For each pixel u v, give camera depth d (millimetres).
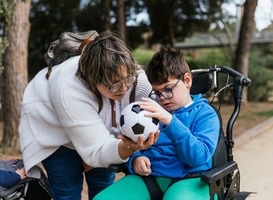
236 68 11984
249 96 14023
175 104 2203
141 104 1949
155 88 2209
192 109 2229
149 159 2236
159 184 2207
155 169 2203
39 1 14102
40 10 14391
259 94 14047
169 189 2074
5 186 2264
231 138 2477
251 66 14648
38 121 2246
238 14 14953
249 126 8320
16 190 2314
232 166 2193
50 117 2197
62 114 2047
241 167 5129
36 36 14703
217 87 2723
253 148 6281
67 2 14078
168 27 15234
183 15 15414
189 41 22906
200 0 14719
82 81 2066
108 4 12109
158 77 2166
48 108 2203
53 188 2420
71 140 2135
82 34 2402
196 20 15359
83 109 2047
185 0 14758
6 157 5355
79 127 2035
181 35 16438
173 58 2201
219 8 14586
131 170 2244
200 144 2014
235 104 2629
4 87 5676
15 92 5605
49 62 2375
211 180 1903
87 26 14664
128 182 2205
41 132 2250
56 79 2098
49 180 2422
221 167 2111
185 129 1985
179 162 2166
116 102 2225
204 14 14984
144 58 17375
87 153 2066
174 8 14852
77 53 2291
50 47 2412
